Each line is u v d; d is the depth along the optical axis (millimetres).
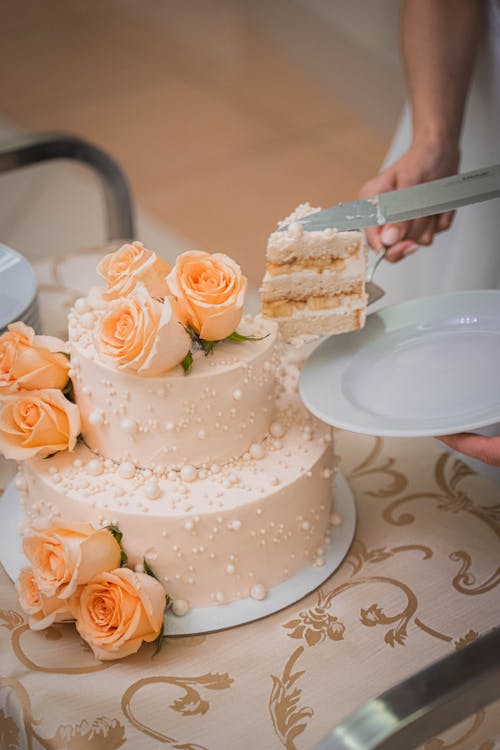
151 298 933
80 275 1659
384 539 1178
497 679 781
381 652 1013
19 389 1027
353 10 4047
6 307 1282
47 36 5016
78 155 1768
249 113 4137
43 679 978
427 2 1488
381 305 1788
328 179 3609
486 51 1575
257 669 991
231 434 1028
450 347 1171
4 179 3137
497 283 1683
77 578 932
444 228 1450
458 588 1100
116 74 4539
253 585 1062
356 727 738
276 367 1062
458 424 957
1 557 1129
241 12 4762
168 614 1042
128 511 977
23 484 1092
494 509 1230
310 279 1113
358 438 1366
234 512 989
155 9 5094
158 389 970
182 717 939
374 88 4039
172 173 3662
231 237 3244
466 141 1688
